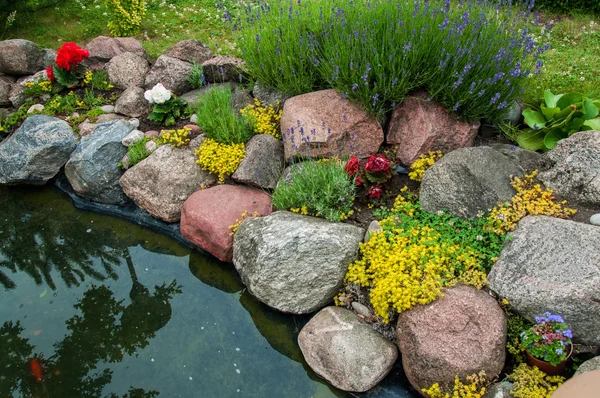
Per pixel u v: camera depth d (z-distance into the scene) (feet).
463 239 13.94
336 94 17.98
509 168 15.06
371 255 14.38
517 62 16.92
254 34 20.98
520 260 12.64
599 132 14.28
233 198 17.53
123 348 14.74
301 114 17.71
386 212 15.75
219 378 13.64
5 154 21.74
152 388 13.50
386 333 13.47
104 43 24.68
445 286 13.00
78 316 15.97
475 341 11.84
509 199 14.33
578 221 13.57
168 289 16.70
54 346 14.94
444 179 14.97
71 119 22.68
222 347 14.52
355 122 17.31
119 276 17.40
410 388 12.63
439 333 12.05
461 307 12.37
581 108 16.65
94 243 18.94
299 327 14.67
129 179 19.42
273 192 17.66
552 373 11.55
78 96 23.79
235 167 18.39
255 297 15.31
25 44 24.98
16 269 18.10
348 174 16.24
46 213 20.54
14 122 23.59
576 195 14.12
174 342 14.80
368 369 12.54
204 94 21.79
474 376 11.40
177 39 26.96
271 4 22.34
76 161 20.06
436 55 16.81
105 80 23.97
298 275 14.35
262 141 18.62
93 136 20.81
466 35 17.19
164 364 14.16
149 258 18.04
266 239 14.82
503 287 12.51
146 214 19.52
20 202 21.17
